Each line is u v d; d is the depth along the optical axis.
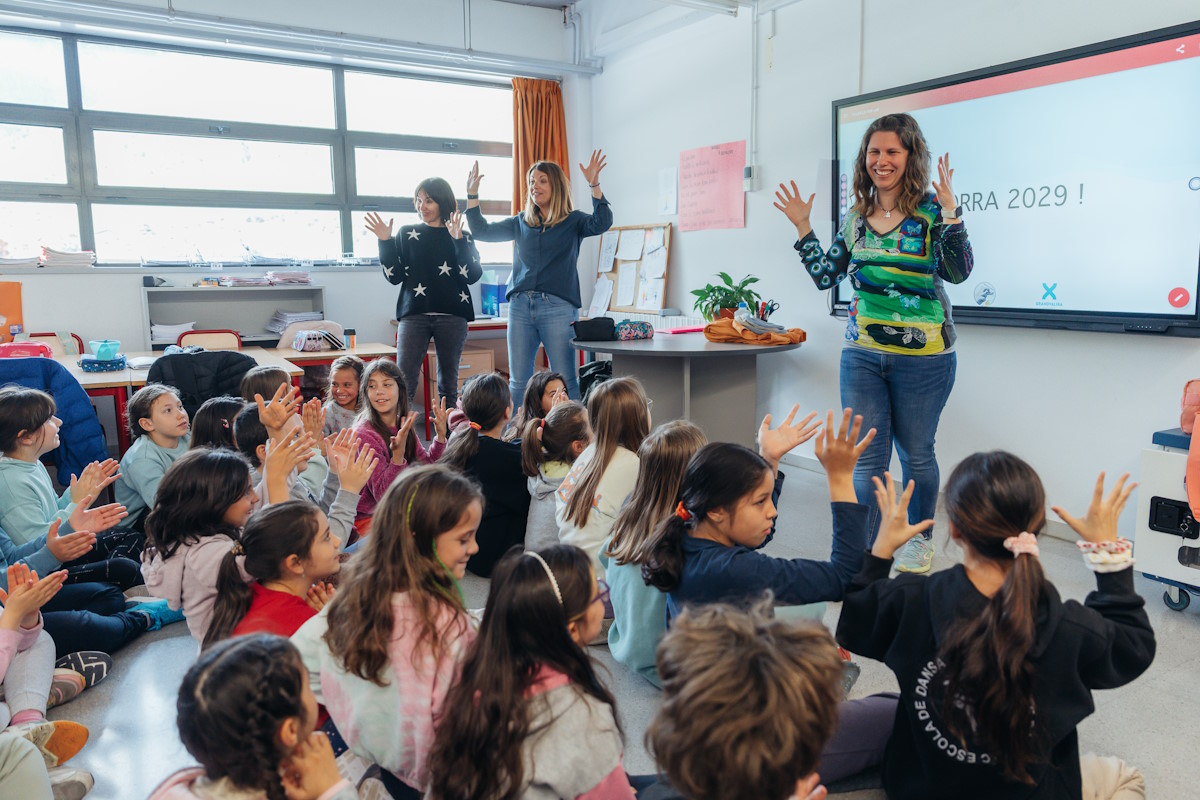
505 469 2.92
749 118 4.90
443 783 1.21
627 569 2.09
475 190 4.47
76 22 4.82
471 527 1.48
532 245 4.39
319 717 1.75
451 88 6.35
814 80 4.45
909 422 2.91
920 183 2.71
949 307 2.87
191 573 2.04
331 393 3.54
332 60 5.79
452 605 1.42
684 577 1.75
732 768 0.90
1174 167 2.95
